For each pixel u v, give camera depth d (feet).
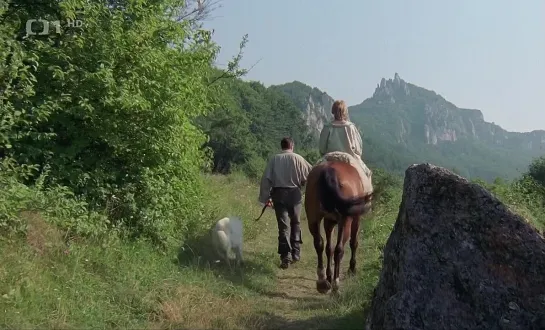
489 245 14.80
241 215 37.50
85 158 24.18
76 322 16.62
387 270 16.37
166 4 27.50
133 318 18.07
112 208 23.65
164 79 25.35
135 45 24.59
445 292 14.75
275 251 31.91
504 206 15.15
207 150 31.40
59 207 21.11
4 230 18.84
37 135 21.89
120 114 24.31
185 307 19.12
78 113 22.88
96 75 22.67
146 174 24.71
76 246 20.25
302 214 46.75
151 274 21.15
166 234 24.89
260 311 20.38
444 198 15.67
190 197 28.30
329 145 25.57
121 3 26.37
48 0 24.32
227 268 25.99
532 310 13.84
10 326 15.28
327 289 22.98
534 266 14.21
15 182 19.95
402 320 14.78
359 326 18.19
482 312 14.25
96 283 19.27
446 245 15.17
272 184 28.50
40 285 17.38
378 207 39.11
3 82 20.65
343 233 22.39
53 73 22.57
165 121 25.05
